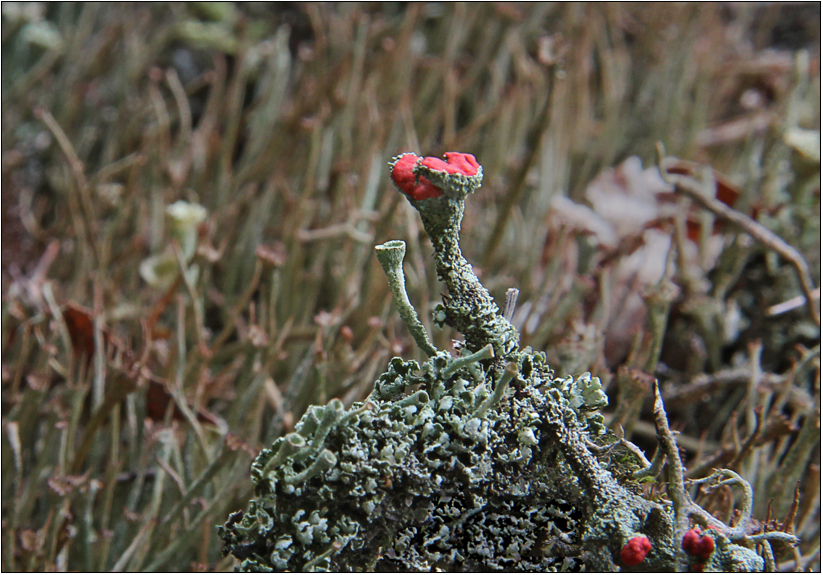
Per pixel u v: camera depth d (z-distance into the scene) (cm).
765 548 17
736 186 33
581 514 17
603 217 33
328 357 23
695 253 33
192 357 25
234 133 36
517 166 36
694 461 23
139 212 33
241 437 23
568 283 31
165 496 22
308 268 31
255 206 32
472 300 17
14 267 33
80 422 25
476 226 31
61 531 21
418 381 17
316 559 16
